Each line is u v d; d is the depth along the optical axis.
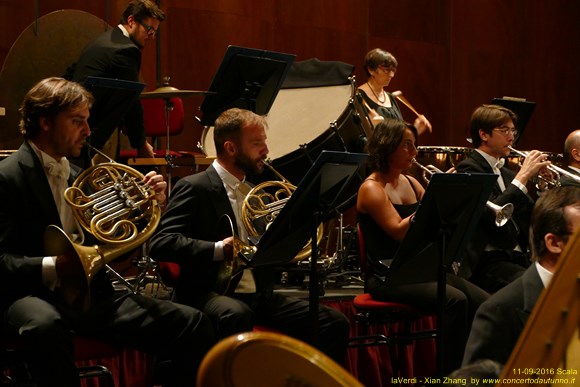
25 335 3.43
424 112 10.66
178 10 8.98
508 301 2.86
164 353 3.88
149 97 6.44
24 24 7.88
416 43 10.59
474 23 11.05
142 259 6.01
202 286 4.36
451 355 4.79
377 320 5.14
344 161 3.89
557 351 1.40
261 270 4.44
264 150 4.55
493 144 5.86
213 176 4.51
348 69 7.57
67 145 3.87
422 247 4.32
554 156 7.77
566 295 1.38
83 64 6.50
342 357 4.41
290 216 3.88
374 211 5.02
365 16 10.21
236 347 1.14
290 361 1.15
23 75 7.33
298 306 4.42
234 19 9.32
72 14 7.62
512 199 5.49
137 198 3.88
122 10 8.40
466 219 4.36
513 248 5.55
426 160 7.41
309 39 9.84
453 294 4.84
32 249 3.80
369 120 7.21
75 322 3.82
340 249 6.83
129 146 8.01
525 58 11.51
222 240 4.22
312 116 7.24
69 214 3.98
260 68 5.84
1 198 3.72
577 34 11.94
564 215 2.81
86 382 4.71
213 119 6.07
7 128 7.25
